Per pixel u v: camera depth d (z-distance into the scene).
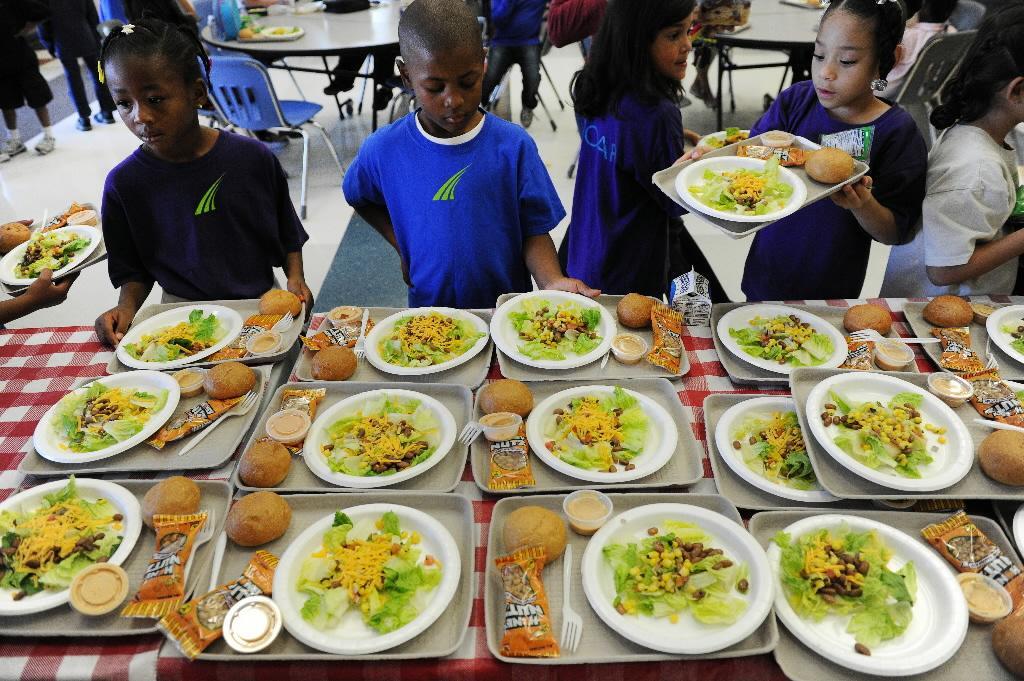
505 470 1.36
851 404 1.48
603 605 1.11
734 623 1.07
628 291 2.40
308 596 1.13
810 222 2.12
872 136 1.86
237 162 1.98
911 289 2.10
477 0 5.07
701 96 5.58
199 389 1.62
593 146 2.18
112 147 5.30
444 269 2.01
